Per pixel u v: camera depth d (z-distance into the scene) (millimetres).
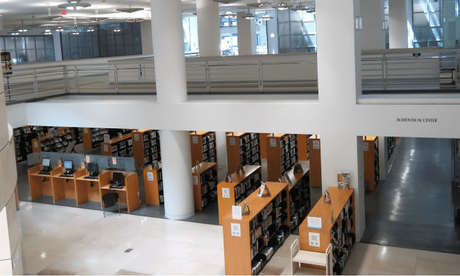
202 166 12961
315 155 13719
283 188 10164
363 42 14625
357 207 9930
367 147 12961
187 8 20547
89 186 13633
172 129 11406
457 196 10539
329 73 9672
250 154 15703
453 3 22391
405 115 9227
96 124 12250
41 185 14438
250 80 14156
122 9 15016
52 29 22188
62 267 9516
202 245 10250
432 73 12453
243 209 8688
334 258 8445
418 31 23250
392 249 9539
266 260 9219
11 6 14617
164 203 12133
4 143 5801
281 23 26781
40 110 12867
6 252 6793
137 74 16047
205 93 12648
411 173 14539
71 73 22156
